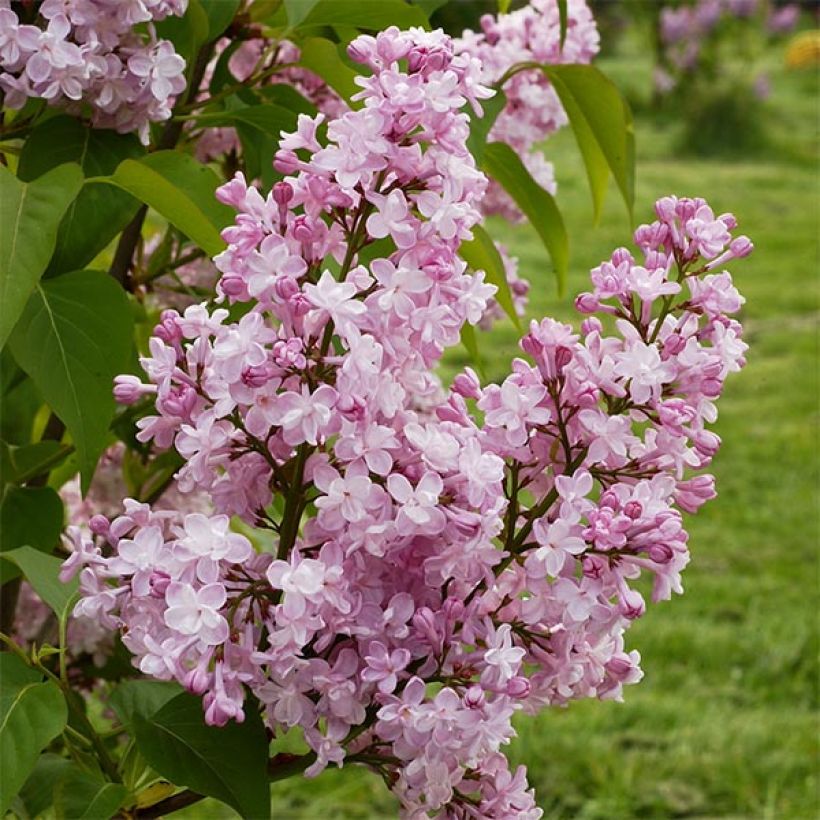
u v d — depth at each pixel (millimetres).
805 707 5414
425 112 1202
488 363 7844
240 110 1858
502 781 1363
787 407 8617
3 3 1578
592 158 2369
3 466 1944
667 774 4824
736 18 17875
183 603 1176
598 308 1320
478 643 1301
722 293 1294
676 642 5809
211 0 1887
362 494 1197
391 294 1192
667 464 1311
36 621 2355
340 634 1282
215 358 1178
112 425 2055
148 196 1547
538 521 1242
